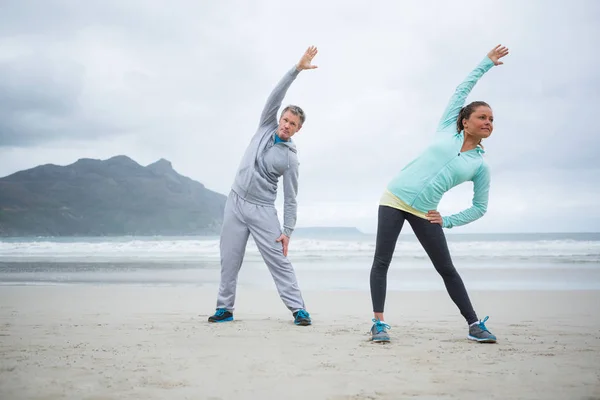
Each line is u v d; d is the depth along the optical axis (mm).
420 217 3555
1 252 20734
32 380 2408
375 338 3473
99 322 4496
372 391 2256
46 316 4926
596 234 57906
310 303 6277
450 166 3459
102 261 15195
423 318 4934
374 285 3596
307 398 2156
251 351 3143
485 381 2422
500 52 3668
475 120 3449
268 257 4602
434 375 2539
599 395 2199
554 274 10625
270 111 4668
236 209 4629
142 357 2939
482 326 3539
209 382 2398
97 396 2162
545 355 3033
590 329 4168
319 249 21250
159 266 13055
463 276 10305
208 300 6453
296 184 4723
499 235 54562
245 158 4641
